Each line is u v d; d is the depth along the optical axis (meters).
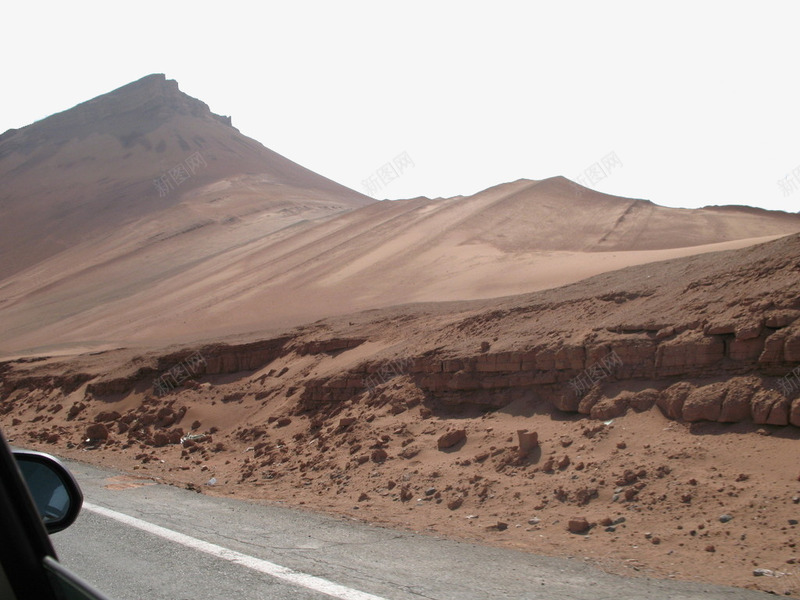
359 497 13.55
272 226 125.25
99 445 23.80
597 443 12.64
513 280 52.75
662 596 6.12
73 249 134.50
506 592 6.10
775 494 9.35
